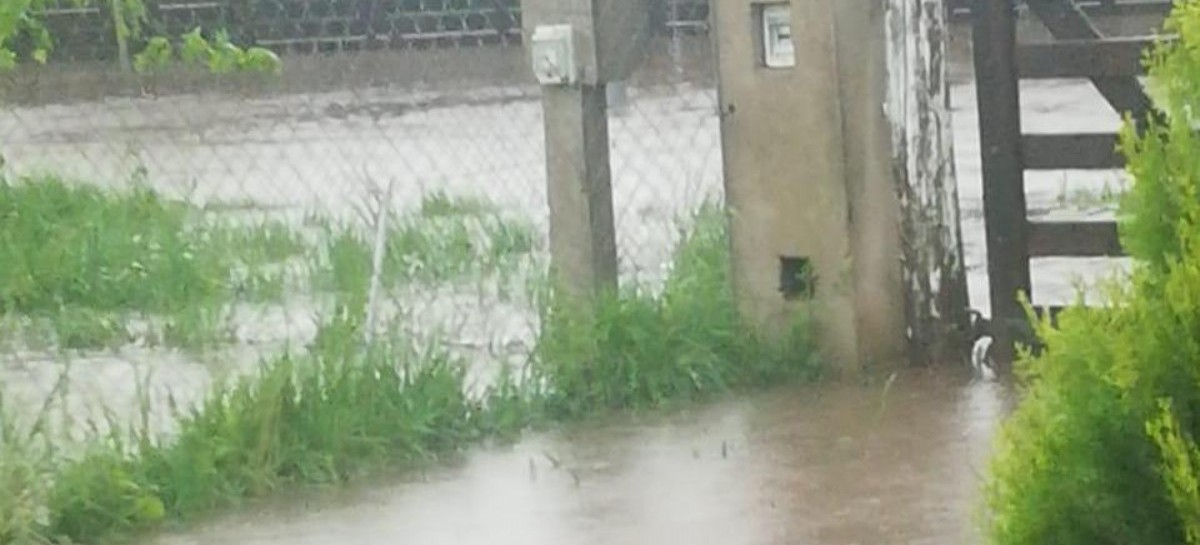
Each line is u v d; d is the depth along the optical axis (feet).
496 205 45.98
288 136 63.46
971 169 51.72
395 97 70.33
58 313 36.22
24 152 58.65
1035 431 14.37
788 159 30.25
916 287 30.53
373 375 27.61
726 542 22.77
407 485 25.99
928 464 25.41
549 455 26.71
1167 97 14.32
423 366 28.17
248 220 45.34
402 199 49.75
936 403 28.40
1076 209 42.19
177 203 44.39
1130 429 13.91
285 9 54.65
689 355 29.68
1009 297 31.09
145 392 27.66
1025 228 31.07
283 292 37.50
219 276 38.22
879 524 23.09
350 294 32.81
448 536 23.61
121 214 41.60
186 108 67.87
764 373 30.04
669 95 66.54
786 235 30.35
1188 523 13.46
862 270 30.17
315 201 46.80
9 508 23.49
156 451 25.80
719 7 30.42
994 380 29.50
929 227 30.60
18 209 42.27
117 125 64.69
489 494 25.34
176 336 34.50
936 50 30.55
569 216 30.17
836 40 29.81
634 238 40.50
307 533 24.07
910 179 30.37
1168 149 14.28
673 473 25.80
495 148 59.88
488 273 38.19
